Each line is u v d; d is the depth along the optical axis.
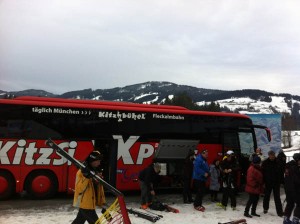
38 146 13.66
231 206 12.73
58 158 13.80
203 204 13.66
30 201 13.54
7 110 13.59
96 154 7.09
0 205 12.71
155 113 15.30
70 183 13.84
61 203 13.19
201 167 12.36
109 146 14.70
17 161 13.46
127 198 14.86
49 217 10.64
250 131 16.75
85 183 6.99
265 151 22.62
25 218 10.46
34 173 13.69
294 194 9.68
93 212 7.07
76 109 14.30
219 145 16.08
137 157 14.83
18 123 13.62
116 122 14.73
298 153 9.81
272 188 11.85
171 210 11.86
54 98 14.31
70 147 14.03
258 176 11.45
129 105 15.16
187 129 15.65
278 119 22.61
